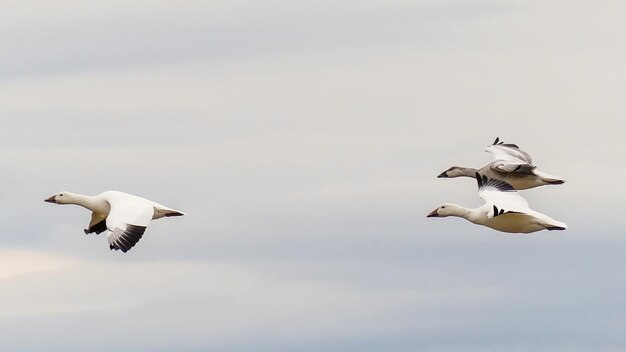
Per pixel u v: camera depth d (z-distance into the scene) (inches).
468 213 1496.1
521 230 1465.3
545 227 1444.4
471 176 2097.7
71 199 1446.9
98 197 1445.6
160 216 1414.9
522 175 1716.3
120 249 1373.0
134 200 1422.2
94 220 1467.8
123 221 1390.3
